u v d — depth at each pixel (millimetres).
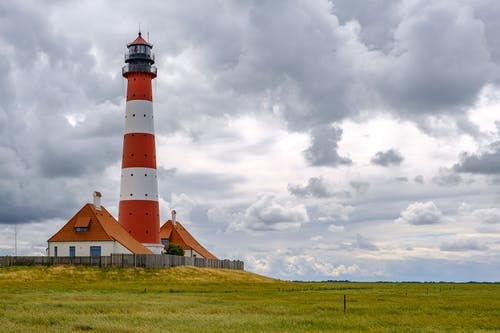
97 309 49781
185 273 100312
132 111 114375
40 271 93562
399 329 40312
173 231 134750
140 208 112000
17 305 51781
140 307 51594
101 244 103438
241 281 100562
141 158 113188
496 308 54438
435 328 41188
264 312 49812
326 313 49438
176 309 50750
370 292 79188
